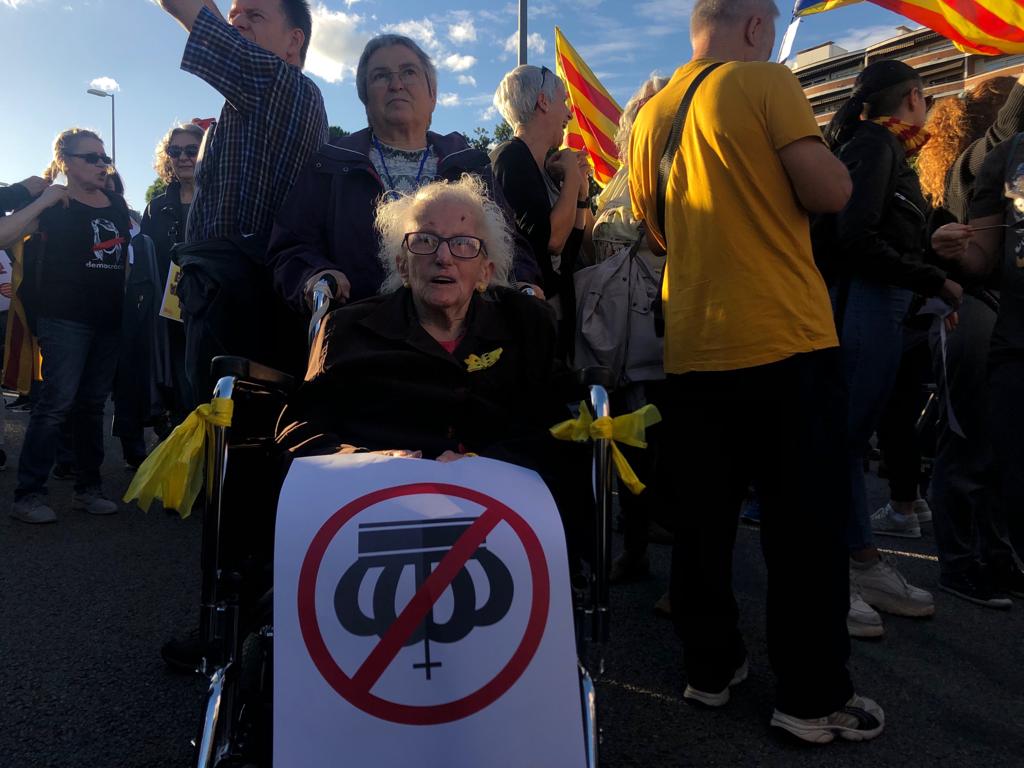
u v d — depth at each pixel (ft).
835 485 7.38
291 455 6.11
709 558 7.97
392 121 9.26
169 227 16.99
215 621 5.49
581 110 26.27
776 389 7.39
